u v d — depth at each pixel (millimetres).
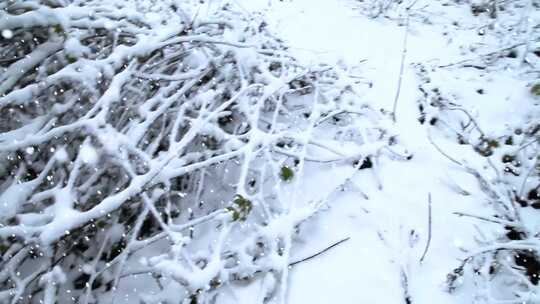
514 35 4656
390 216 2691
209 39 2967
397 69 4133
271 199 2793
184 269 2104
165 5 3512
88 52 2627
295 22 5012
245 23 3816
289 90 3271
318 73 3525
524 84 3869
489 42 4652
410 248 2502
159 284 2342
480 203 2779
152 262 2152
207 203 2895
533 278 2393
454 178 2949
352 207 2768
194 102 2895
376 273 2391
